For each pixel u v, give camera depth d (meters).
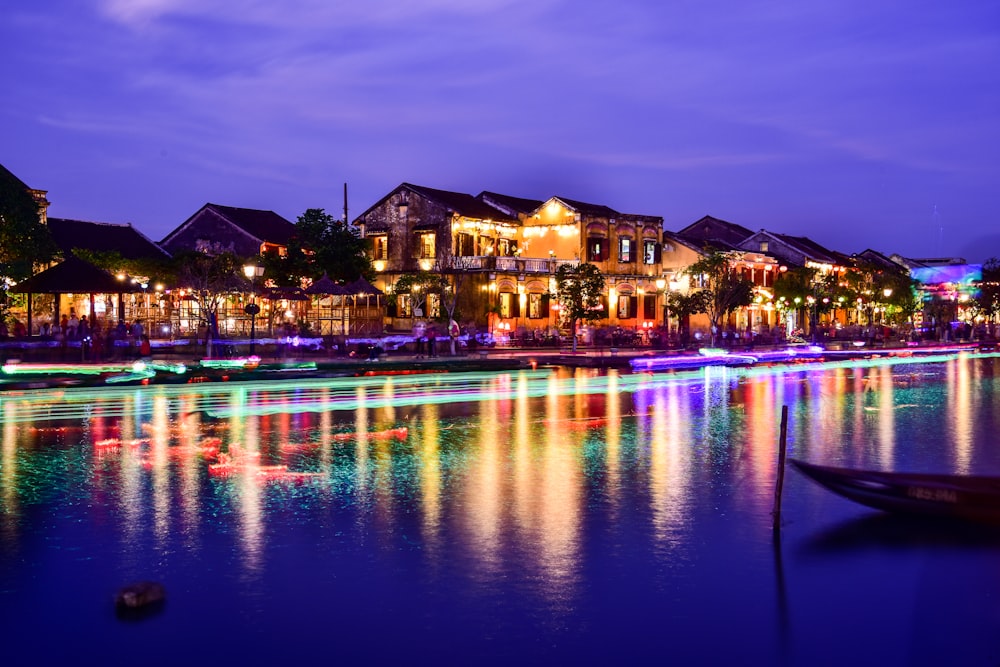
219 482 14.80
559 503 13.42
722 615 9.07
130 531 11.80
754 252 78.69
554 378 36.56
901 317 86.56
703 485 14.77
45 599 9.38
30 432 20.08
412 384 33.00
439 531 11.81
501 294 57.25
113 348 40.56
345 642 8.36
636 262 66.12
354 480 15.02
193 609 9.12
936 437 20.45
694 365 46.41
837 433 21.06
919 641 8.48
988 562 10.70
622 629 8.70
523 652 8.18
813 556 10.88
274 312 50.16
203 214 65.94
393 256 61.03
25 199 42.03
